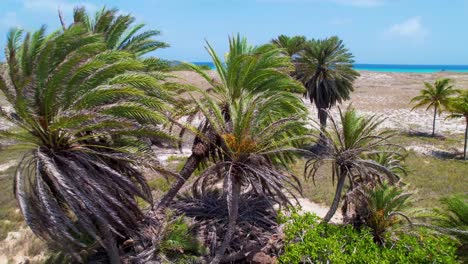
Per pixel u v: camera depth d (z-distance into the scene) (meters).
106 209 9.16
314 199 18.59
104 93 9.12
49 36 9.79
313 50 26.30
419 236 11.91
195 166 13.76
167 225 11.84
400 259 10.54
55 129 8.78
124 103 9.54
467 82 77.31
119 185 10.13
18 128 9.61
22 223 15.52
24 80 8.38
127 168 10.67
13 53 8.63
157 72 12.89
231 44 15.32
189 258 11.90
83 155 9.52
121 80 9.67
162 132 9.99
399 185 14.57
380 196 12.72
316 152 21.53
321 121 27.41
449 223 11.71
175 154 25.98
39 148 9.23
